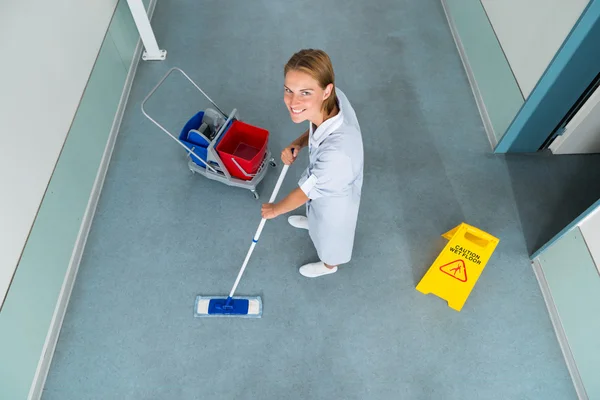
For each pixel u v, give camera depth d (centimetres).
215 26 353
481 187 274
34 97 211
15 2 197
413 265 247
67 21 240
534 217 262
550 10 228
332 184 152
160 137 292
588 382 206
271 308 233
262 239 255
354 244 253
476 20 309
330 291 238
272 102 310
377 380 215
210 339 225
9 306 192
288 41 344
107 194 270
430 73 327
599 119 255
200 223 260
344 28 353
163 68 327
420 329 228
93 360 219
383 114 305
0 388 186
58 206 229
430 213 264
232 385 213
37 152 213
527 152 287
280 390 212
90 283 240
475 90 313
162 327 228
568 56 218
